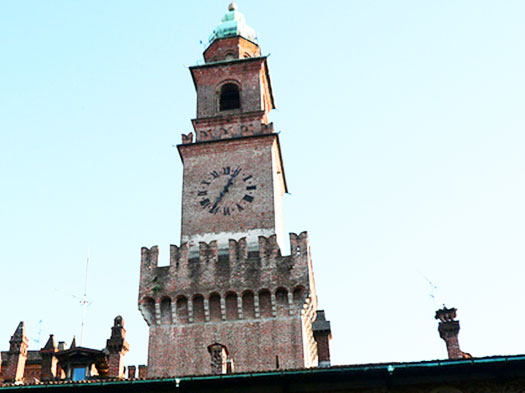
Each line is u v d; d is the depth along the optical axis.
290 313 54.81
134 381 30.58
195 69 73.38
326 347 45.41
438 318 51.16
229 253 57.94
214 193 63.28
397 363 29.77
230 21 79.81
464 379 29.94
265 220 61.00
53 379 50.91
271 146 65.44
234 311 55.59
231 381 30.62
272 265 56.75
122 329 47.25
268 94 77.12
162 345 54.59
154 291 56.88
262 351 53.28
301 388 30.67
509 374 29.56
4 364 51.97
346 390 30.45
